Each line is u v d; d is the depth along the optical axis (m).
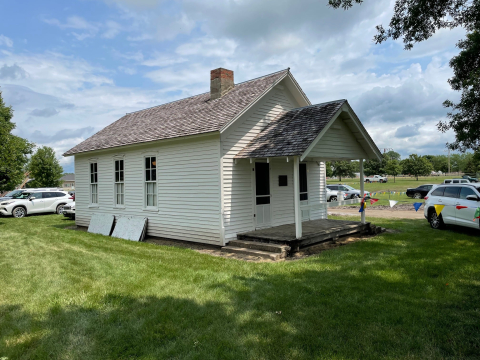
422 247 8.59
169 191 11.16
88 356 3.68
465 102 10.49
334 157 10.00
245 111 10.13
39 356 3.68
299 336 3.98
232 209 9.80
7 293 5.70
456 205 10.89
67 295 5.52
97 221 13.96
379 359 3.49
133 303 5.10
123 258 8.24
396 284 5.72
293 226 11.12
